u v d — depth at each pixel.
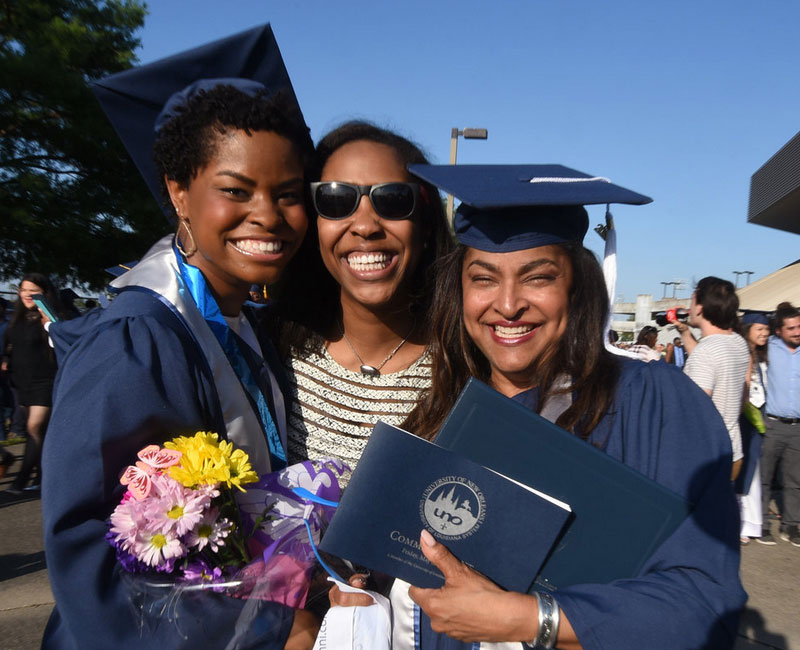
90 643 1.28
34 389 6.07
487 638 1.26
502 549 1.29
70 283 14.12
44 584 4.22
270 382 1.88
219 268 1.69
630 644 1.18
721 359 4.59
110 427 1.33
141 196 13.18
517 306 1.48
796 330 5.54
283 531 1.53
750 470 5.37
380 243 1.90
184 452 1.37
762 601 4.32
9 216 12.38
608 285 1.57
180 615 1.33
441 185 1.58
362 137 1.97
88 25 13.23
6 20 12.82
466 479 1.30
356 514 1.32
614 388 1.44
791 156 16.62
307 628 1.55
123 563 1.33
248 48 1.91
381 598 1.55
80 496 1.32
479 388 1.34
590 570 1.29
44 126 12.66
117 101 1.87
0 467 6.08
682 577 1.25
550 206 1.48
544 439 1.31
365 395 1.98
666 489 1.26
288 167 1.67
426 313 2.04
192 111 1.63
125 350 1.40
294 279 2.15
